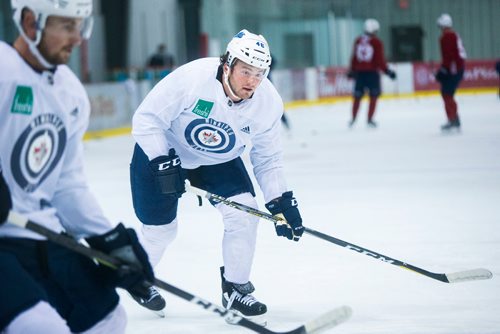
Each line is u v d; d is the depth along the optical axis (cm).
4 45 599
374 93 3844
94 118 3853
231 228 977
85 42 4200
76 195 653
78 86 638
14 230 613
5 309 567
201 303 668
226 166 998
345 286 1112
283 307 1026
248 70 887
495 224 1511
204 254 1337
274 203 964
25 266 616
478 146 2853
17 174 609
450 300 1027
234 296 977
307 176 2306
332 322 696
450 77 3312
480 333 889
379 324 933
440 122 4025
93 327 644
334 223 1578
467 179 2116
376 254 955
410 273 1166
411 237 1417
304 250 1341
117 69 4947
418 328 912
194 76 922
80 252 614
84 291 640
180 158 998
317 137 3547
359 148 3002
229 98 922
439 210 1681
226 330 938
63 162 646
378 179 2183
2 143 596
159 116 931
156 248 1017
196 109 933
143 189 984
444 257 1261
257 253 1332
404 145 3022
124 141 3700
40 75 604
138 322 981
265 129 959
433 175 2216
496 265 1200
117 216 1747
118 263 638
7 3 4016
